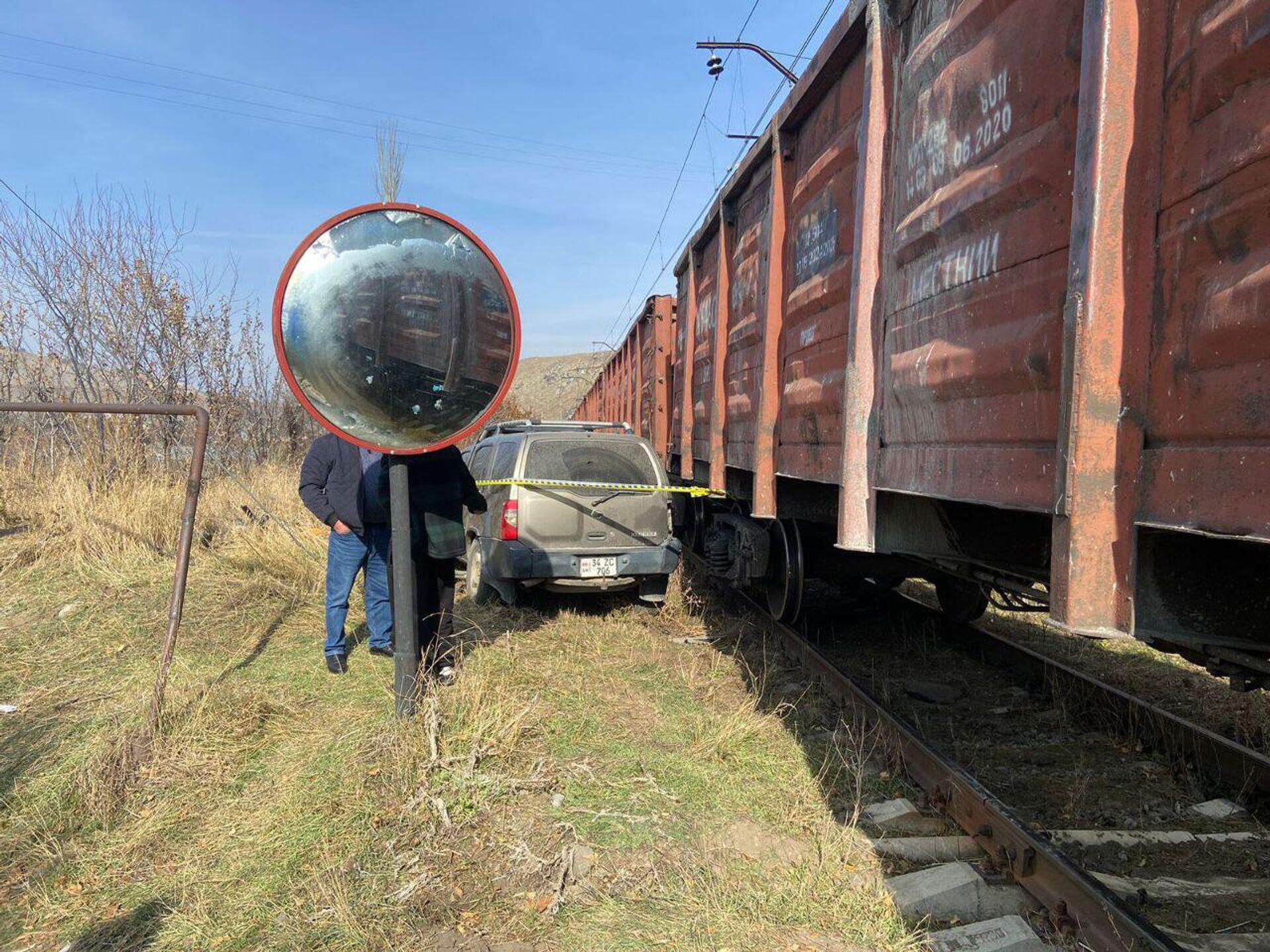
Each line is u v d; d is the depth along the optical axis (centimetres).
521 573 660
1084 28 196
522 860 306
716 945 265
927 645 625
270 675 502
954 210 276
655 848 321
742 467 588
